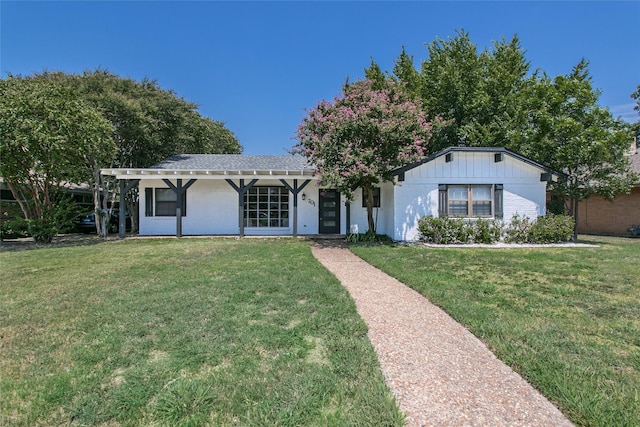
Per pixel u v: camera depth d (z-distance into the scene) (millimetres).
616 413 2021
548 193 14008
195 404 2131
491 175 11234
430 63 17172
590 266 6582
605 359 2703
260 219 13797
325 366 2607
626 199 14219
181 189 12609
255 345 2975
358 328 3365
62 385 2342
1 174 10742
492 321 3529
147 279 5469
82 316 3727
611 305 4105
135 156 16281
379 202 13156
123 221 12562
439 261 7203
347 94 11430
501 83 15008
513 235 10664
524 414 2066
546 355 2770
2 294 4633
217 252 8586
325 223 13820
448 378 2486
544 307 4035
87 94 14242
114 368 2600
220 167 13898
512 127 13156
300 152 11570
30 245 10852
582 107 11258
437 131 14711
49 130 10328
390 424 1955
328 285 5004
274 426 1938
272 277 5535
